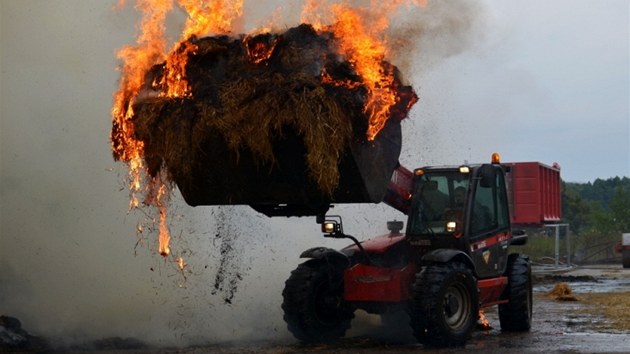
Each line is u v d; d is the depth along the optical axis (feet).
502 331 59.82
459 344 50.78
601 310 73.82
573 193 296.30
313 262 54.34
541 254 176.65
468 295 51.85
